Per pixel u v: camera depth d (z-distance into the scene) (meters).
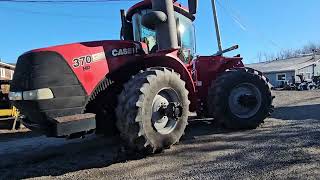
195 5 6.03
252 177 4.30
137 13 7.09
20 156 6.14
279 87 34.12
